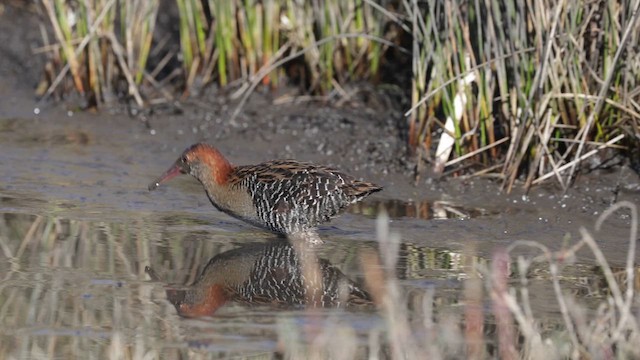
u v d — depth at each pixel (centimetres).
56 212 1369
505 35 1446
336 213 1258
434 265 1176
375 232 1312
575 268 1180
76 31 1877
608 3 1419
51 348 926
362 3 1819
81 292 1073
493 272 1078
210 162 1317
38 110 1817
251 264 1175
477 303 1050
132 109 1814
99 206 1404
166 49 2014
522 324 927
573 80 1422
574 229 1327
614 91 1452
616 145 1436
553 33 1355
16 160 1585
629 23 1348
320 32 1830
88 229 1300
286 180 1254
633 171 1465
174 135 1717
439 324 989
